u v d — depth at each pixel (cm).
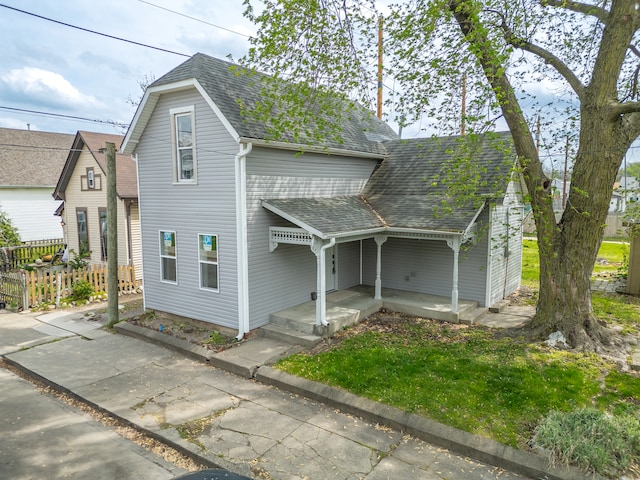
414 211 1088
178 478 374
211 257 967
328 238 880
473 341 853
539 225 825
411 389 641
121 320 1085
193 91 940
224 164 906
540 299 869
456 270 992
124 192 1628
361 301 1115
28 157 2528
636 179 997
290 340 889
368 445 534
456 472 479
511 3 812
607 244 2439
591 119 748
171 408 638
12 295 1254
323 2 826
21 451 533
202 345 878
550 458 467
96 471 491
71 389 705
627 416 534
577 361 721
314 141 1014
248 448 528
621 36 711
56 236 2530
